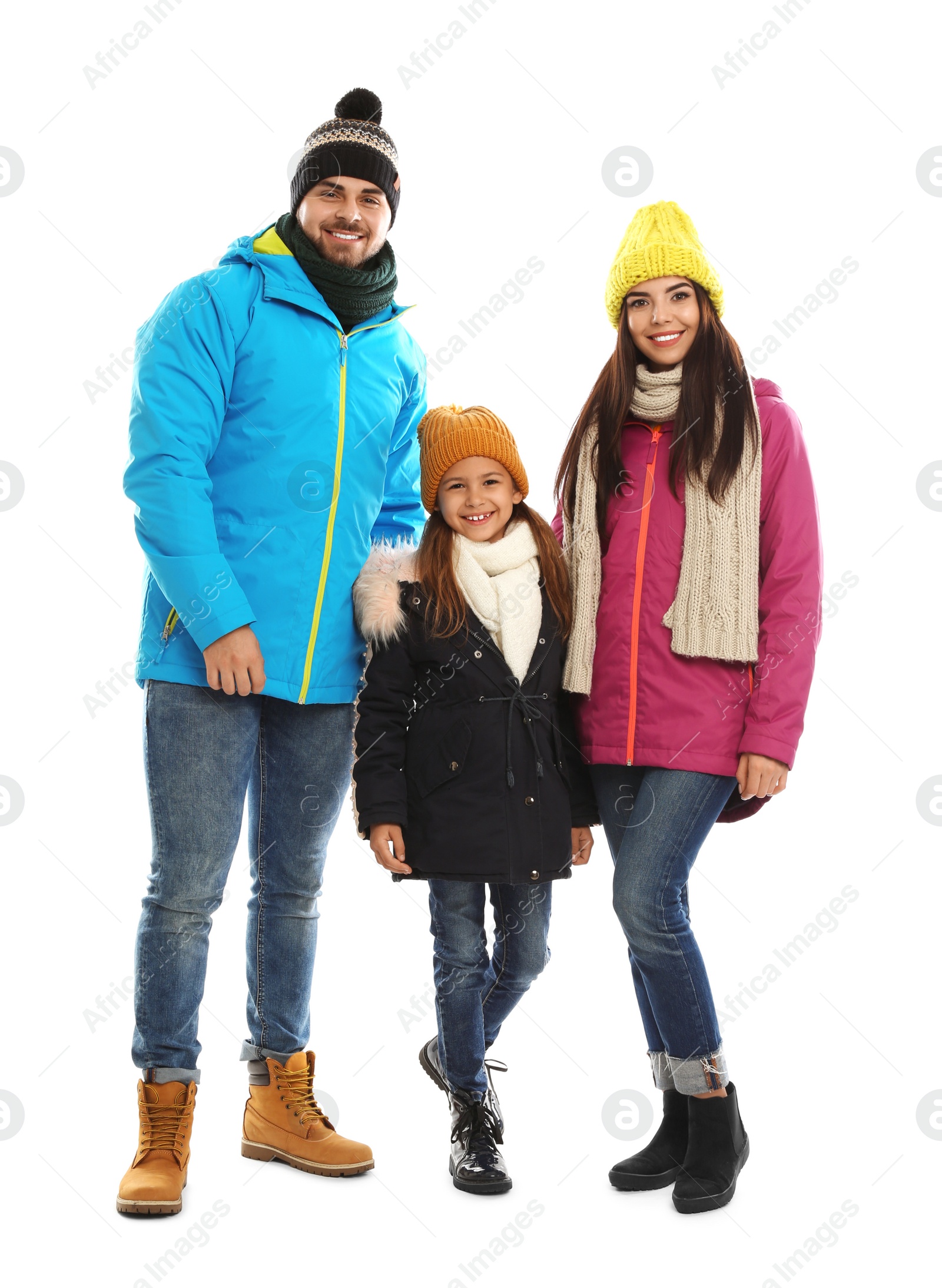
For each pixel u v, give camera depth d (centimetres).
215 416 180
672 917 175
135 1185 173
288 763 191
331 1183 187
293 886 194
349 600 190
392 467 206
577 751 193
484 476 191
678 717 178
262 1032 196
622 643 183
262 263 190
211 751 178
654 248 184
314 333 188
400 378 200
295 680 183
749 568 178
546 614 191
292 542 182
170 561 170
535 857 181
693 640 176
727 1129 177
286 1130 194
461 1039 187
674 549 182
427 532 195
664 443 188
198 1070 183
